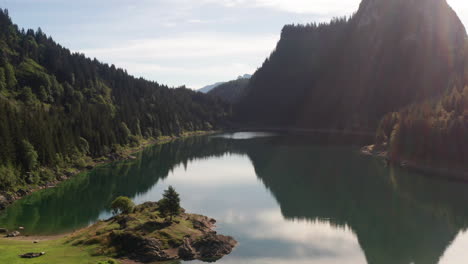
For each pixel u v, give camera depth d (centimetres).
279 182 10962
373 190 9844
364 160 14475
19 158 9612
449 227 6981
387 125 16538
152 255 5016
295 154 16538
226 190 10012
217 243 5641
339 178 11362
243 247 5884
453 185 10169
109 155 15038
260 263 5294
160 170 13012
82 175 11806
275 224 7119
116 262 4606
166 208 6106
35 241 5694
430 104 14812
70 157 12431
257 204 8575
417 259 5584
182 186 10512
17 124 9969
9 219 7375
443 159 11688
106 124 16100
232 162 14788
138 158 15738
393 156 13900
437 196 9131
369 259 5553
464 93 12800
